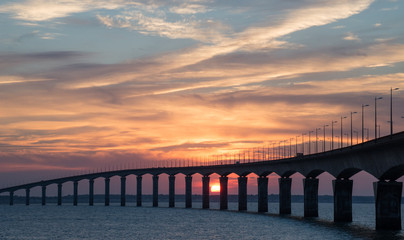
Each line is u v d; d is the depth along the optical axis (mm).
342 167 136250
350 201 148625
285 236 118812
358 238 110250
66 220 192750
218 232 132750
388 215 114250
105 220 189750
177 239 117938
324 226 141750
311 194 175250
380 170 109875
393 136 99000
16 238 124875
